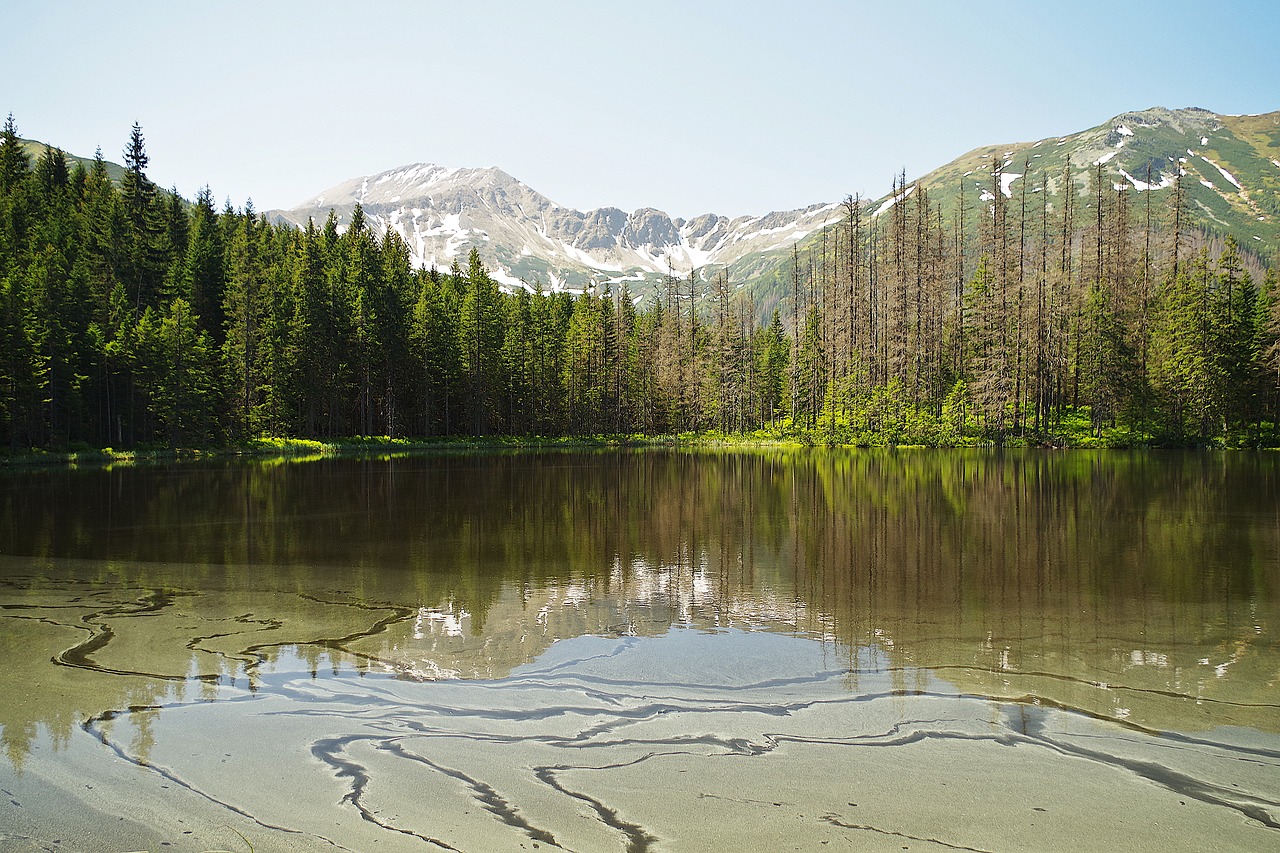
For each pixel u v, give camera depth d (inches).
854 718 297.6
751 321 4183.1
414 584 530.3
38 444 2196.1
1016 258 2321.6
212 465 1902.1
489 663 364.5
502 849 210.7
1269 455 1833.2
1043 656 367.9
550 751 271.3
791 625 425.1
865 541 700.7
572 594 500.4
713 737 281.7
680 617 443.2
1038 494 1055.6
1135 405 2186.3
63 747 276.1
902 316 2439.7
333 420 3026.6
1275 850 208.8
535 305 3838.6
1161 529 751.1
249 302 2957.7
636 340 3801.7
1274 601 468.1
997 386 2207.2
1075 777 249.4
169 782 250.5
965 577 544.1
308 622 434.3
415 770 257.6
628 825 223.0
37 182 3720.5
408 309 3326.8
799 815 227.9
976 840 214.8
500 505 996.6
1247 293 2311.8
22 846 214.7
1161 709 303.1
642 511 927.7
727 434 3440.0
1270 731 282.0
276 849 212.4
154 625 428.1
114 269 2979.8
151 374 2461.9
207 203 3934.5
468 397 3393.2
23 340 2065.7
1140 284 2404.0
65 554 645.9
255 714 304.7
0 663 364.5
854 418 2524.6
